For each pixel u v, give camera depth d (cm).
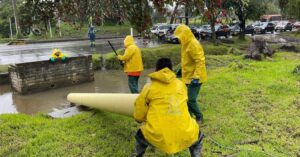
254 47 1360
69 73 1282
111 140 516
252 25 3812
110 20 585
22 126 575
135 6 600
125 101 562
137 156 418
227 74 966
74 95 714
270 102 682
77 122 593
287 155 459
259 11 2736
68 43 2744
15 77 1180
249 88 786
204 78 551
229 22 623
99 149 486
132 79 757
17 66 1142
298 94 730
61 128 566
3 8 3666
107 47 2378
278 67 1059
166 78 374
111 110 595
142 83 1261
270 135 523
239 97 722
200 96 737
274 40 2841
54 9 555
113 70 1581
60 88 1253
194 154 401
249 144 498
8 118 602
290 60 1293
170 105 373
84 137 527
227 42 2745
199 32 2981
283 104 664
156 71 385
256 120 588
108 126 571
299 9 2291
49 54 2041
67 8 533
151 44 2477
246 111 634
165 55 1736
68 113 671
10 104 1048
